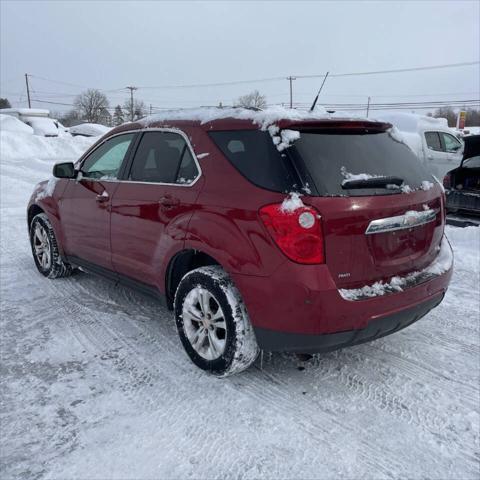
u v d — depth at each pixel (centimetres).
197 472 235
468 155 790
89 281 501
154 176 358
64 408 285
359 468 238
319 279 261
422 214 304
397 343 366
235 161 300
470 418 276
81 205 432
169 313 421
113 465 239
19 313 419
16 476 231
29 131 2731
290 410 283
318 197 264
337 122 297
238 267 282
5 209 874
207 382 312
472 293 462
